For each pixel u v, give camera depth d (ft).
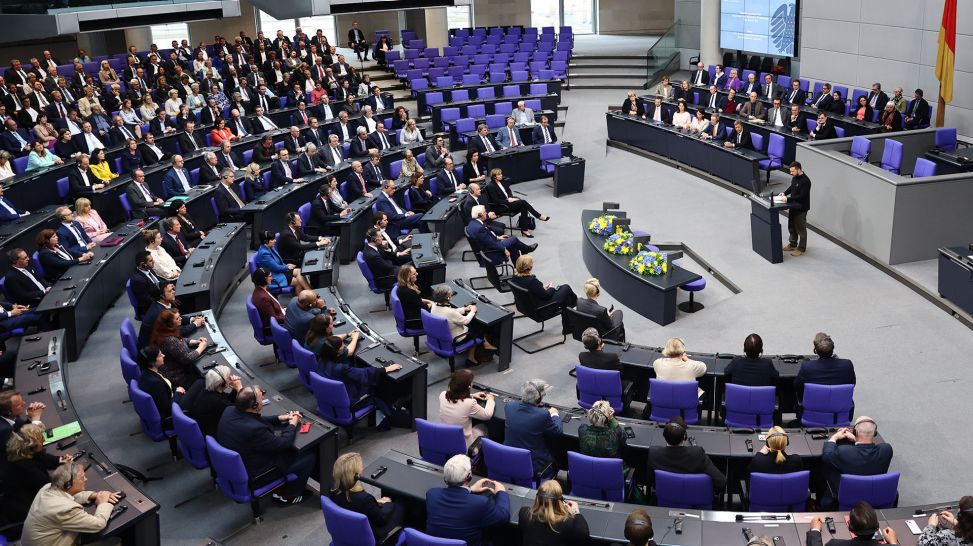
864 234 44.11
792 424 29.12
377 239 40.86
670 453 22.88
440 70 84.33
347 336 31.22
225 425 24.06
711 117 64.23
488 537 21.56
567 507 19.90
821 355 27.43
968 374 32.48
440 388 33.55
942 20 54.70
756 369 27.96
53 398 27.09
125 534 21.57
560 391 33.12
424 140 66.39
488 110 75.00
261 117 67.00
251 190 51.75
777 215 43.83
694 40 91.56
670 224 51.98
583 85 91.61
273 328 32.81
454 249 50.31
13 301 36.88
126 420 31.32
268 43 88.12
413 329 35.27
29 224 43.73
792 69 79.46
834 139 50.90
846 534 19.89
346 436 30.01
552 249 49.44
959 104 60.18
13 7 69.97
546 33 96.84
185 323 32.45
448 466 20.76
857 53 69.05
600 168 66.13
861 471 22.63
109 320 39.88
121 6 71.00
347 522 20.61
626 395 29.48
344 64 83.30
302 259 43.80
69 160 55.31
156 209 48.67
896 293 40.06
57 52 94.99
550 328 39.11
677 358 28.43
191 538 24.68
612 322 35.04
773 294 40.75
